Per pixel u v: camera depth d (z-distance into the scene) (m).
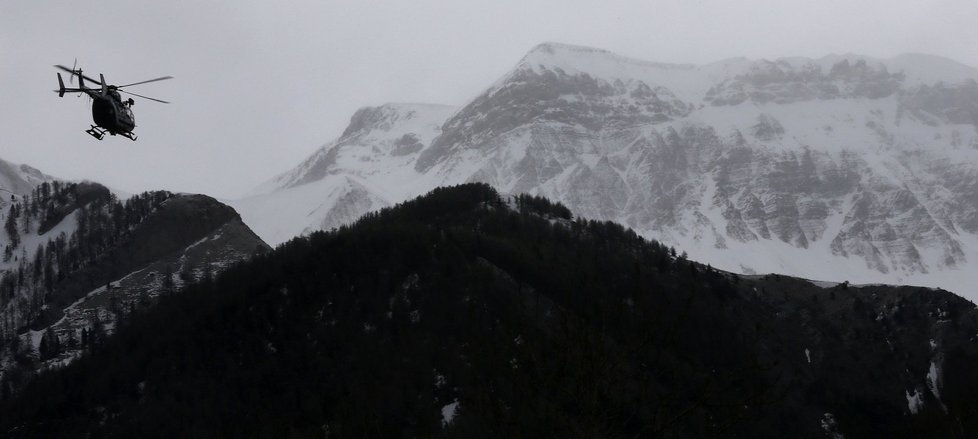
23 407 178.38
